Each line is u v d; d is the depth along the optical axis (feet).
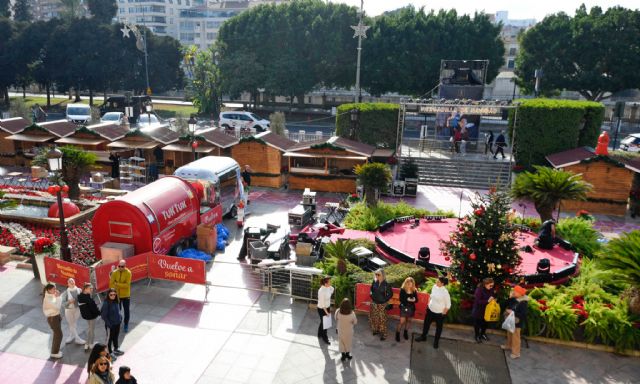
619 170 75.66
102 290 43.42
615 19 157.58
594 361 36.42
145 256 46.32
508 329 35.83
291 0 181.88
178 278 45.62
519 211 77.10
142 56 216.74
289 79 179.42
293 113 192.54
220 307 43.32
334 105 210.59
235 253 56.29
